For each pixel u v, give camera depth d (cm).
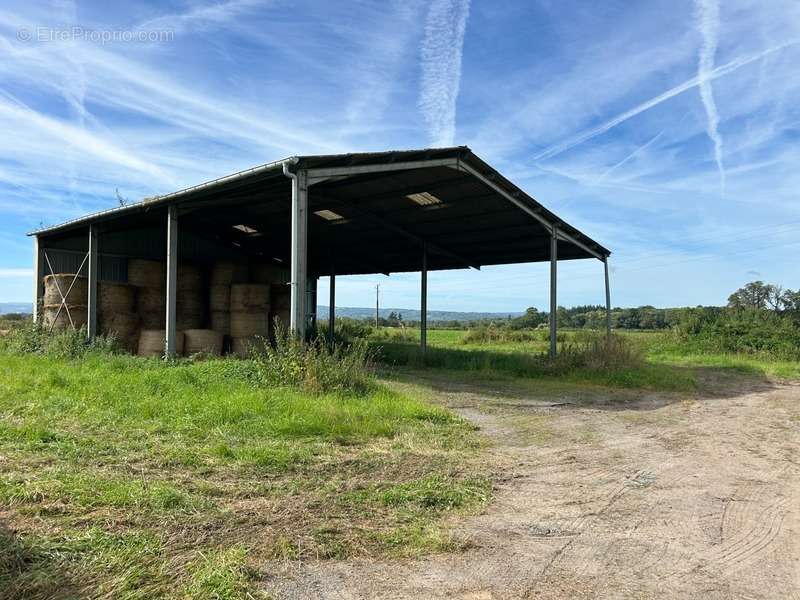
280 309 1520
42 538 296
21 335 1316
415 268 2138
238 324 1433
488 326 4031
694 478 485
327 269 2228
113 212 1244
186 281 1466
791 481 480
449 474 466
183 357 1253
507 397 950
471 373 1302
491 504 401
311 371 772
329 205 1320
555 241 1382
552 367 1276
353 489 412
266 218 1484
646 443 627
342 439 556
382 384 894
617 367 1277
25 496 354
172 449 483
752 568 303
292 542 315
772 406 966
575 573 292
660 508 402
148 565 276
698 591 276
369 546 318
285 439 544
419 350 1789
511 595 267
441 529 348
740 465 536
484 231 1499
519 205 1244
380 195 1227
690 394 1098
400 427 632
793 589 280
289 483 418
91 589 250
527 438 634
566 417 779
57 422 571
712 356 2055
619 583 282
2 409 622
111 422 574
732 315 2372
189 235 1695
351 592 265
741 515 390
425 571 291
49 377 796
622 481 470
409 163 986
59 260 1523
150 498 362
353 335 2812
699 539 344
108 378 820
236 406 629
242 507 366
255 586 266
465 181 1127
